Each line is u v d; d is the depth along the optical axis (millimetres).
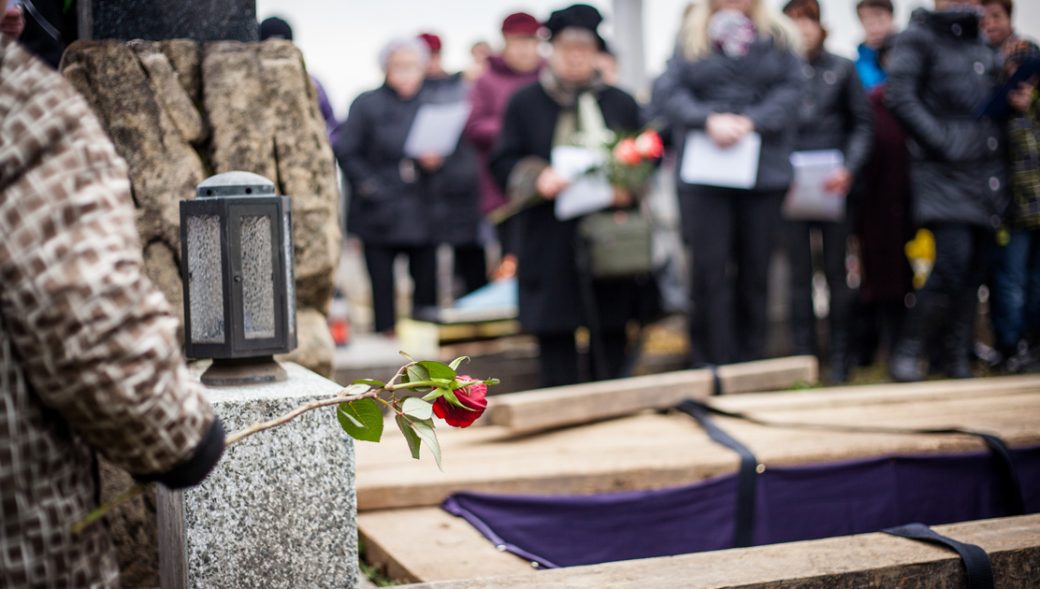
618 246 5973
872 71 7609
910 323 6848
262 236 2775
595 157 5902
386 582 3508
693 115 6262
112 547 1760
